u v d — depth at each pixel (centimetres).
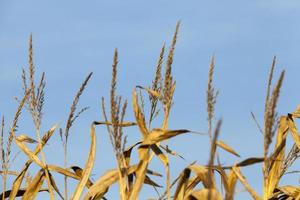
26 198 679
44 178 682
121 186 567
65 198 672
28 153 686
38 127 673
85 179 641
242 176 527
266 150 479
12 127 681
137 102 600
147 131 596
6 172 690
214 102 498
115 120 548
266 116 504
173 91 585
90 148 643
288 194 594
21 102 672
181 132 552
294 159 597
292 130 609
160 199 587
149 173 611
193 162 543
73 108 658
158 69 590
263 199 531
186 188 572
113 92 547
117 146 554
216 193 492
